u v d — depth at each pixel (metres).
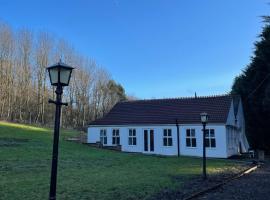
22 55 79.50
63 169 23.17
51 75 10.14
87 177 19.73
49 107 83.31
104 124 46.47
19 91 79.12
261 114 51.41
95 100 93.56
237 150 46.22
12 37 77.94
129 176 20.66
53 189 9.66
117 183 17.80
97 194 14.82
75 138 50.62
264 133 52.06
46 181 17.75
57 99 10.05
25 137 44.47
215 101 43.47
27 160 26.48
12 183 16.95
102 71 95.94
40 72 81.06
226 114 40.88
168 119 43.25
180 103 45.28
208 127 40.47
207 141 40.41
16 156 28.23
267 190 17.12
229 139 41.78
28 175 19.83
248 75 53.69
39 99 81.00
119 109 48.12
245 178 22.23
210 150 40.12
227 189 17.44
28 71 80.31
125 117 46.25
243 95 53.91
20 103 78.94
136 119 45.22
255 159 38.09
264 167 30.52
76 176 20.05
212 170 25.56
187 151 41.47
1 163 24.17
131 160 31.78
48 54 82.19
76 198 13.91
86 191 15.44
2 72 76.00
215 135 40.03
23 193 14.57
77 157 31.16
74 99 89.25
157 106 46.12
